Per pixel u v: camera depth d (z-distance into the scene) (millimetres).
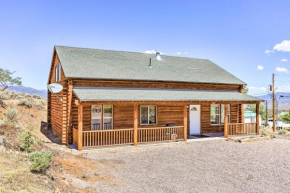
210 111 18281
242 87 19031
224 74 19859
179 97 14453
